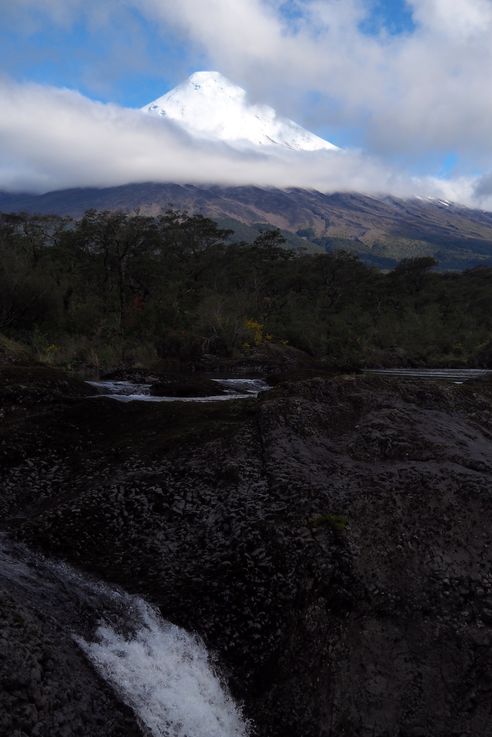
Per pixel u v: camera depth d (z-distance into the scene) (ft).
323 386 25.52
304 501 18.17
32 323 87.04
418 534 18.20
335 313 193.67
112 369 68.44
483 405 27.81
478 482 20.18
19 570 15.43
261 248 214.48
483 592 17.16
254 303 140.97
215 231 180.34
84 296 118.73
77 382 29.01
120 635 14.51
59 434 23.21
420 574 17.31
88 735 11.42
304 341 131.64
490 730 14.92
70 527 18.04
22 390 25.36
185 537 17.89
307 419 22.65
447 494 19.51
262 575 16.42
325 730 14.40
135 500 19.04
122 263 134.10
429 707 15.07
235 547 17.16
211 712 14.32
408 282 229.86
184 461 20.67
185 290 143.33
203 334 96.89
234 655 15.37
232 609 15.97
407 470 20.44
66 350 73.67
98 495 19.15
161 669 14.32
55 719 11.10
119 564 17.28
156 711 13.33
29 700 10.96
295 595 15.99
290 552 16.74
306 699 14.76
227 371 79.20
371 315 195.42
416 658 15.76
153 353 84.89
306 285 209.36
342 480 19.60
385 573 17.03
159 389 46.78
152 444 22.34
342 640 15.65
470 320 195.72
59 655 12.41
